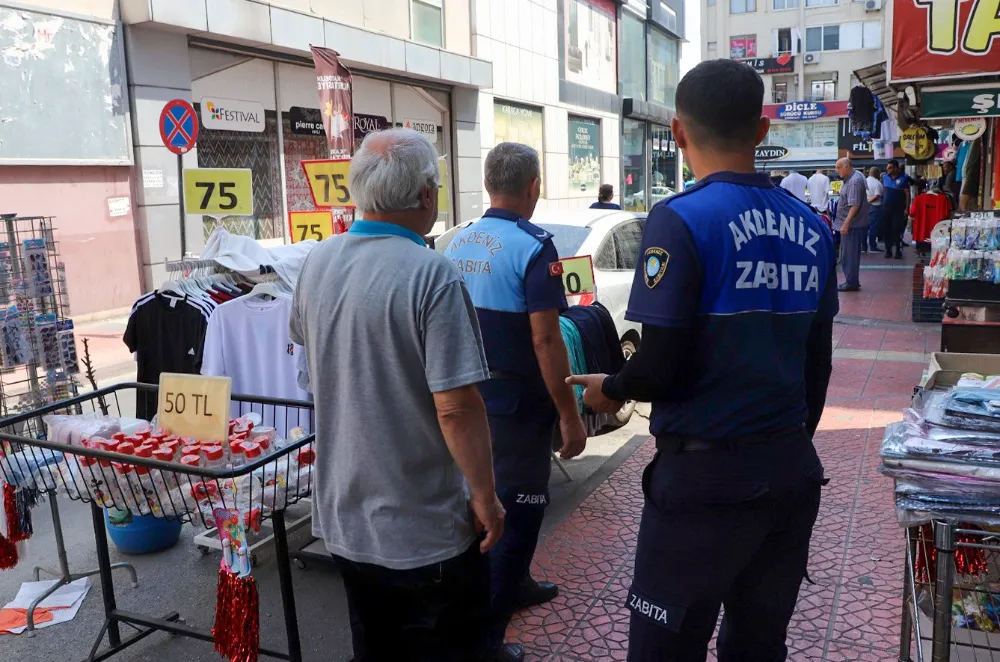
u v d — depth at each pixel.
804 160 47.41
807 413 2.04
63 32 8.98
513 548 2.78
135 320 3.89
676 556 1.86
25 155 8.73
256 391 3.63
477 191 17.00
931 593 2.24
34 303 4.56
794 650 2.89
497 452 2.77
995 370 2.70
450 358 1.91
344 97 7.39
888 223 15.99
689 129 1.91
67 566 3.49
